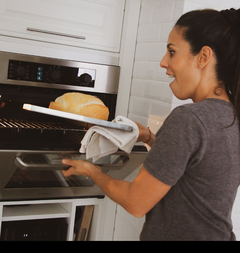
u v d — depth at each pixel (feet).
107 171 5.15
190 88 3.20
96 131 3.68
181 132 2.85
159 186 2.90
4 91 4.95
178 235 3.10
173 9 4.91
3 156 4.14
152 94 5.32
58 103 4.23
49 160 4.42
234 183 3.10
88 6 5.40
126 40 5.70
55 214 5.50
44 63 5.14
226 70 3.08
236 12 3.11
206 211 3.05
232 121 3.01
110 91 5.69
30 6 5.04
